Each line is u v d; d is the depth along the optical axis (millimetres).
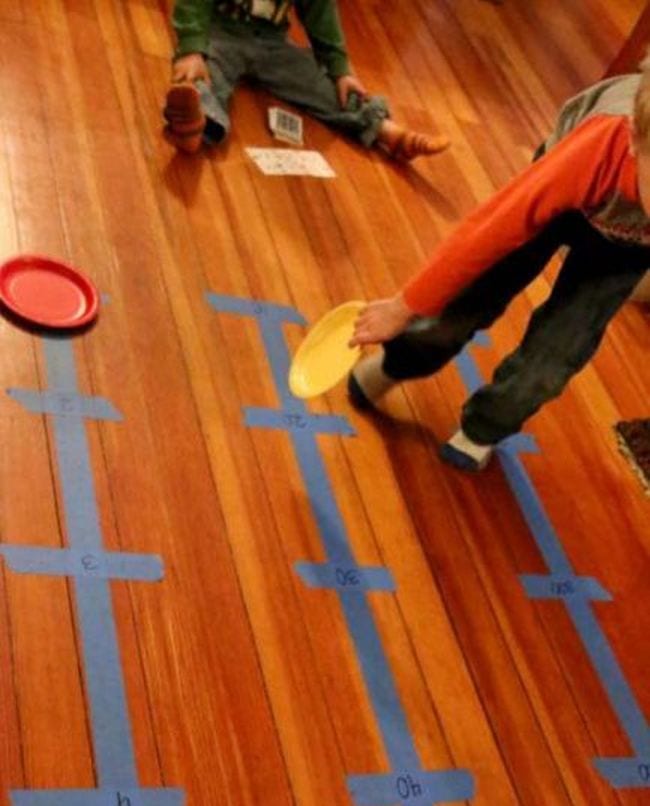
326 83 2207
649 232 1156
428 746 1271
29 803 1045
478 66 2711
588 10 3291
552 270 2096
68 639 1182
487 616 1448
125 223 1731
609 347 1999
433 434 1665
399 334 1404
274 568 1363
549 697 1393
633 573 1617
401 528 1498
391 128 2172
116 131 1899
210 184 1900
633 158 1067
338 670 1296
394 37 2656
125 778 1103
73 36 2066
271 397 1579
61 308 1520
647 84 983
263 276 1775
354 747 1232
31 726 1099
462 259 1213
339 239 1935
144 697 1172
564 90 2793
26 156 1752
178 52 2025
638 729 1412
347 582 1395
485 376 1812
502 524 1583
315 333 1605
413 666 1344
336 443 1568
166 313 1619
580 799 1305
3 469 1302
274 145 2082
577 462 1747
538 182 1142
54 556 1248
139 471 1385
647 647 1523
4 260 1545
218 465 1446
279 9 2119
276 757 1187
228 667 1238
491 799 1255
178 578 1295
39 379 1425
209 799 1123
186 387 1524
